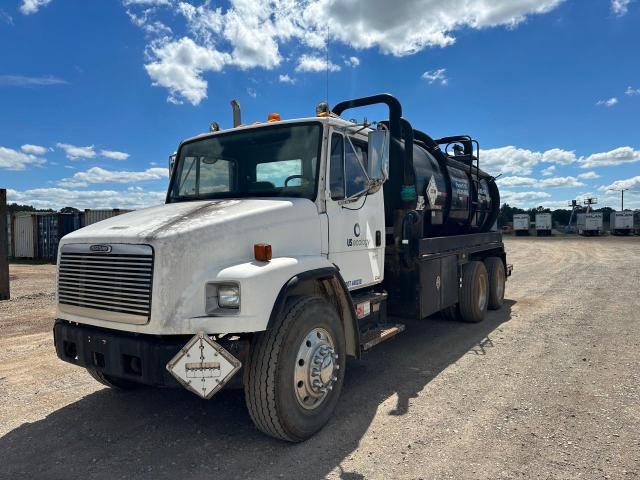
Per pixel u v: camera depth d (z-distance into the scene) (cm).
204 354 316
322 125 434
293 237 397
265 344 344
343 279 420
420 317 578
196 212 384
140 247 329
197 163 505
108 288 346
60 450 355
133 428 392
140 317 326
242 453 347
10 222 2383
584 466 322
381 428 387
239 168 472
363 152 506
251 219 366
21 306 983
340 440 367
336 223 445
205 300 331
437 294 645
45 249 2291
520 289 1219
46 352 625
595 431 376
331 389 392
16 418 416
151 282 323
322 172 427
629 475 311
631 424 388
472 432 377
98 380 456
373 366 557
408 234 569
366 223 494
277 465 329
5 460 341
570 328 745
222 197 479
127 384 479
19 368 558
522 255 2608
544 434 372
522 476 311
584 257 2350
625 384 483
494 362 568
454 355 602
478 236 847
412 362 573
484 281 822
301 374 362
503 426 387
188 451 352
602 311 883
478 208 895
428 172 691
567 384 486
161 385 323
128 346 333
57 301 389
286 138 450
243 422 403
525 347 635
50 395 470
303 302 369
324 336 392
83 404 446
